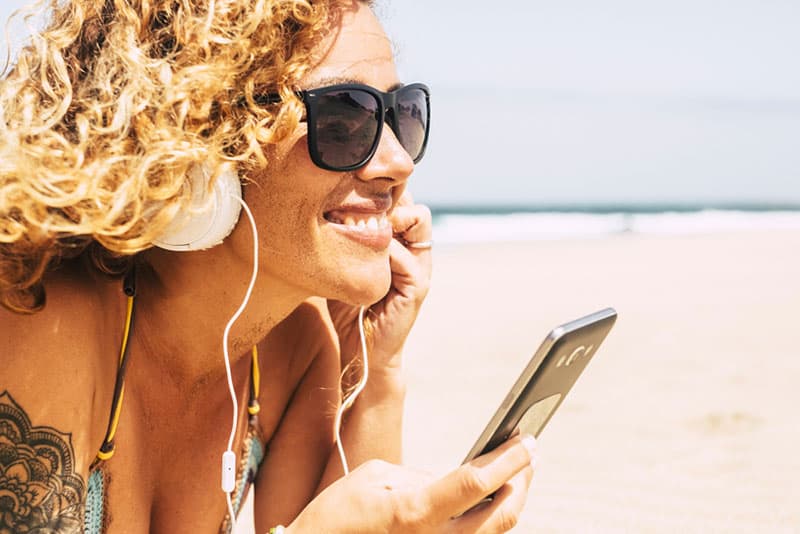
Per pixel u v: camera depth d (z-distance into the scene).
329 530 1.50
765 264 10.89
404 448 3.95
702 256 12.22
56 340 1.47
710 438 3.95
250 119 1.53
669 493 3.23
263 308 1.68
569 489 3.30
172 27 1.56
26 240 1.41
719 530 2.86
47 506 1.45
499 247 14.80
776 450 3.74
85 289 1.55
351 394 1.98
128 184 1.43
